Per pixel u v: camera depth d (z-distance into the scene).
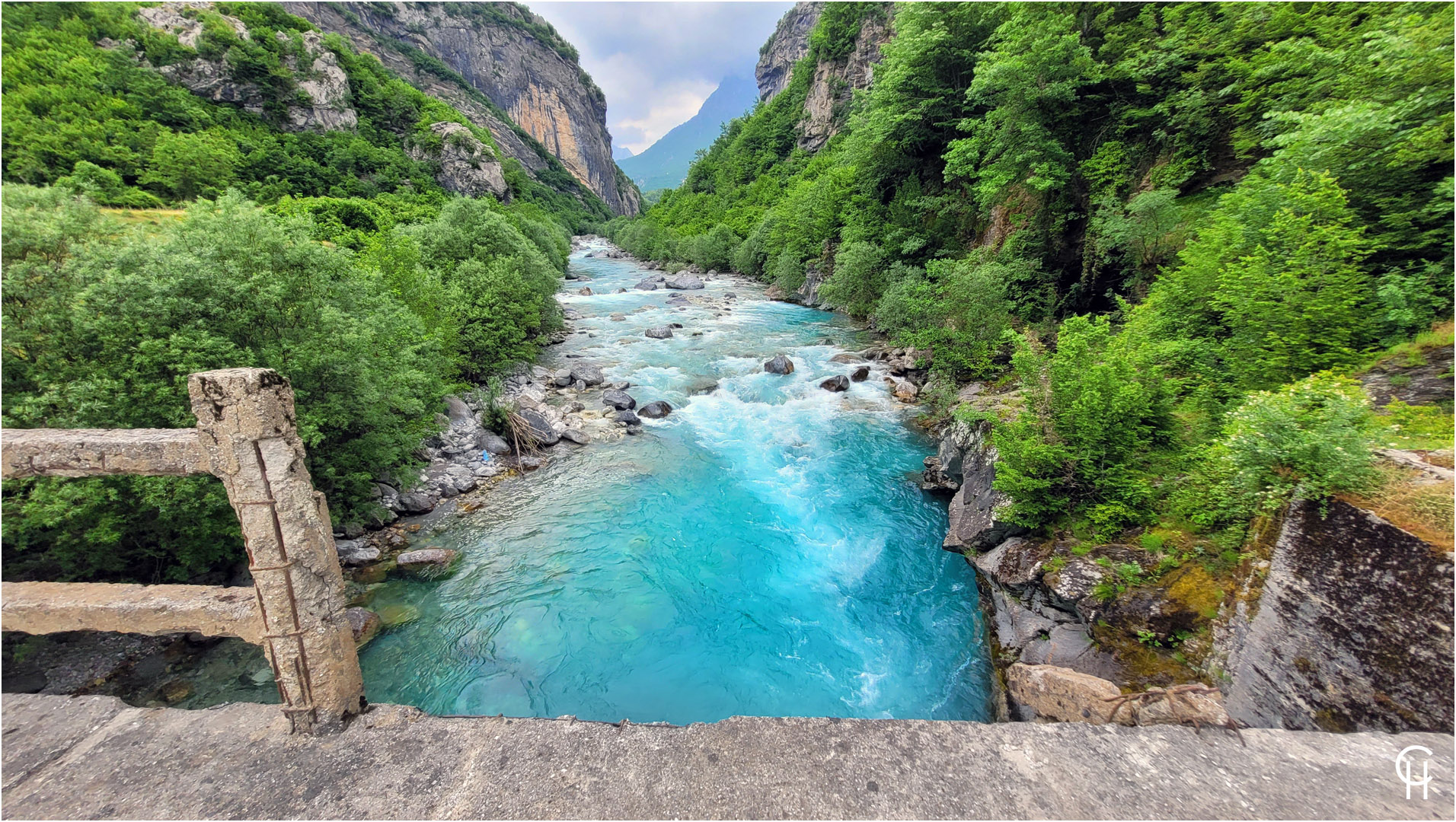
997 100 21.56
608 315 32.66
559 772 3.34
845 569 10.34
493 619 9.02
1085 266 18.11
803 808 3.11
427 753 3.46
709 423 17.05
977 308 17.17
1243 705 5.10
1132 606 6.55
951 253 25.06
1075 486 8.12
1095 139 19.05
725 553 10.77
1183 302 9.80
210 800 3.16
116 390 7.20
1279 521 5.11
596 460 14.67
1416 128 7.97
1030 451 8.06
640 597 9.59
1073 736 3.55
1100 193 17.86
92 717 3.71
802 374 21.11
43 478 6.98
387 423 11.17
